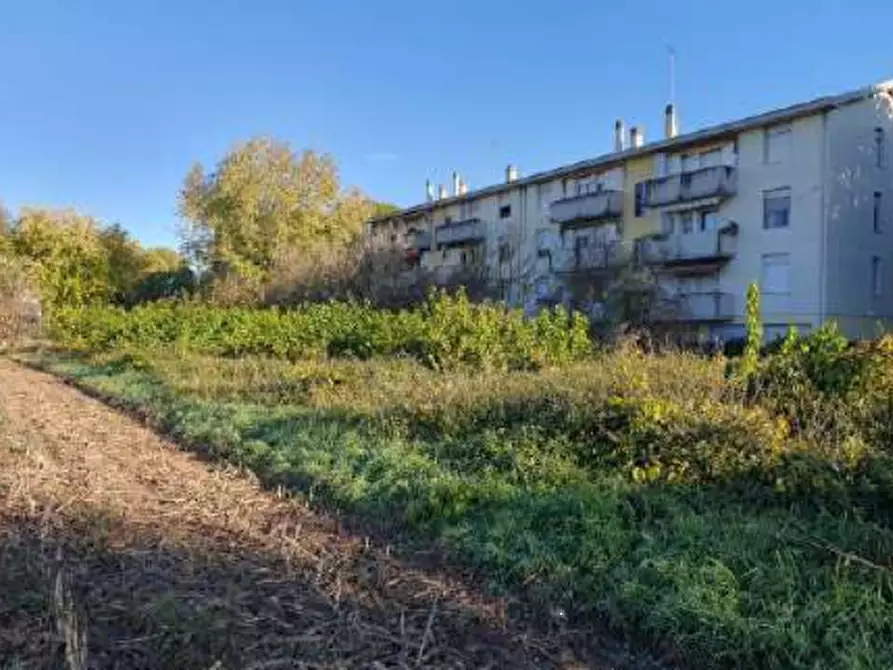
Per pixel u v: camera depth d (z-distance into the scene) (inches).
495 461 297.0
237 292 1465.3
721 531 215.8
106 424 460.8
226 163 1791.3
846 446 251.6
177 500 280.1
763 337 1114.1
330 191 1825.8
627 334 871.1
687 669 169.2
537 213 1593.3
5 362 963.3
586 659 172.6
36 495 269.3
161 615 171.0
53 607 170.4
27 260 1453.0
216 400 502.6
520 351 550.6
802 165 1085.1
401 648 169.2
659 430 279.4
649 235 1320.1
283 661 158.1
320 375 517.0
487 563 220.8
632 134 1496.1
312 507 283.6
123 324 889.5
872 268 1099.9
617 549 212.8
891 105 1114.7
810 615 169.6
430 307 763.4
